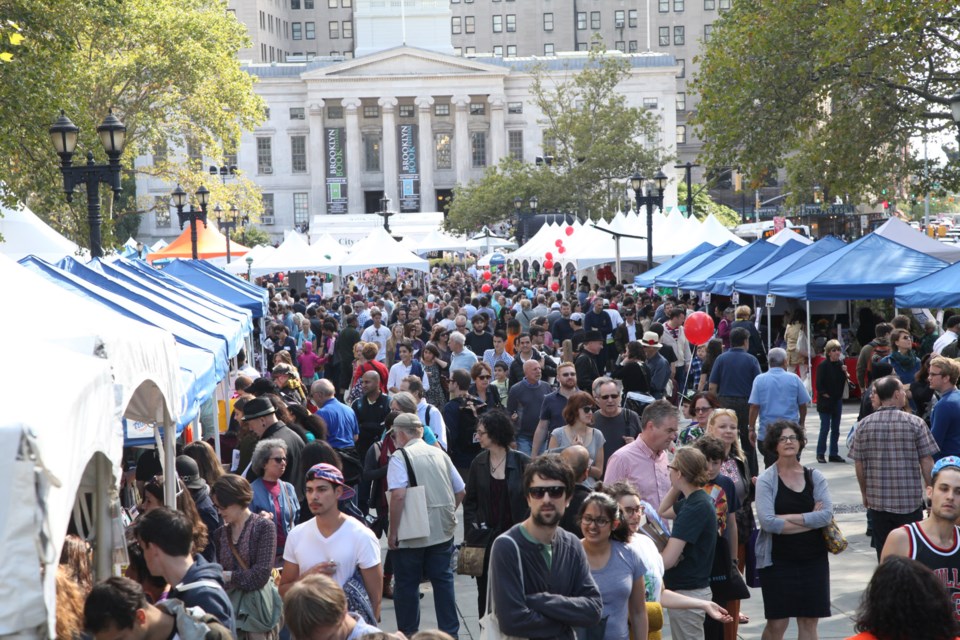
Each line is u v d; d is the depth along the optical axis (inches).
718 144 1316.4
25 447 127.6
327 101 5231.3
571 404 402.0
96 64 1854.1
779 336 1117.7
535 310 1115.9
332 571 284.8
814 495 323.9
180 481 322.7
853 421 854.5
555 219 2615.7
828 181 1348.4
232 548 288.7
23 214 934.4
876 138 1290.6
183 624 199.5
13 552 126.0
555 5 6023.6
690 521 290.5
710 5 5964.6
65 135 717.9
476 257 3292.3
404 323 1005.8
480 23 6067.9
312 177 5236.2
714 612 279.9
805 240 1220.5
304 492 398.6
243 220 2470.5
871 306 1055.0
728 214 3932.1
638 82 5196.9
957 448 420.5
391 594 447.2
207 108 2139.5
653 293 1467.8
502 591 221.9
